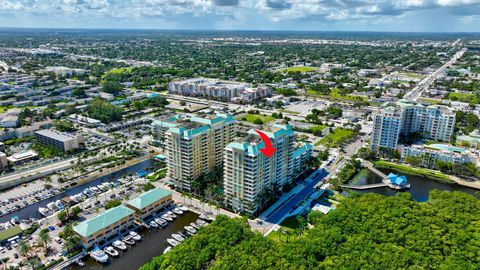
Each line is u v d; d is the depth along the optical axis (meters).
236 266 190.62
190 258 198.50
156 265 198.38
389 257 195.62
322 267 192.12
